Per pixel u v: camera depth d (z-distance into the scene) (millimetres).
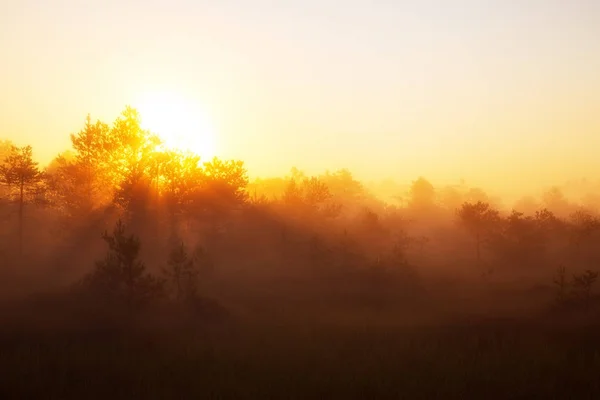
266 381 14914
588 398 13523
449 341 20531
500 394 13953
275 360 17359
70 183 55094
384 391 13977
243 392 13867
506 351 18500
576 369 16234
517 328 23188
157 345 19516
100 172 54688
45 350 18344
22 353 17797
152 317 23828
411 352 18406
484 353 18250
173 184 50875
